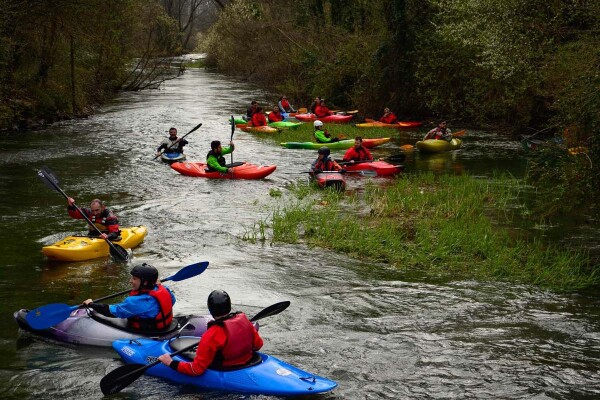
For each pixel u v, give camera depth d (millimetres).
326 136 23297
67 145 22109
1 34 24219
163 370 6629
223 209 14125
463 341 7816
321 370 7066
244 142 23875
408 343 7754
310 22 37750
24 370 6910
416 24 29875
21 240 11602
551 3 17984
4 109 24828
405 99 30812
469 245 11461
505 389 6668
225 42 56469
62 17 26344
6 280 9609
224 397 6227
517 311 8789
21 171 17734
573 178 11805
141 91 42938
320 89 34281
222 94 41469
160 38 51125
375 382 6797
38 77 27984
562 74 17406
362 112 31828
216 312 6344
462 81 28703
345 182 16484
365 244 11500
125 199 14836
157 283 7402
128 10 35188
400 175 18219
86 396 6402
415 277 10141
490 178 17906
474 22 21969
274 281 9852
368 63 31234
